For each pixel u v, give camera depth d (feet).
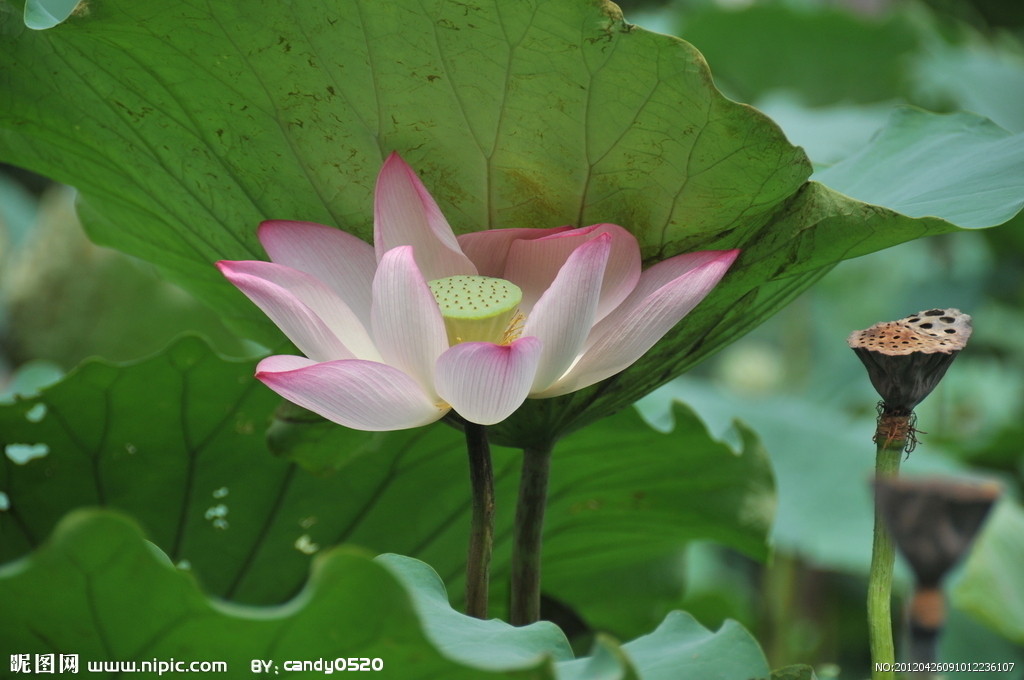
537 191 7.86
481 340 7.73
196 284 8.48
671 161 7.74
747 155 7.68
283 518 8.59
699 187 7.77
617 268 7.79
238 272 7.64
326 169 7.91
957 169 8.14
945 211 7.89
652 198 7.82
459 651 7.54
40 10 7.83
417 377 7.65
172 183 8.05
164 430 8.43
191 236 8.21
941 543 7.45
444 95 7.74
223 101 7.84
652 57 7.59
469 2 7.58
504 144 7.79
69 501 8.49
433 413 7.65
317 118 7.83
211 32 7.72
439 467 8.57
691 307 7.70
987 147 8.24
